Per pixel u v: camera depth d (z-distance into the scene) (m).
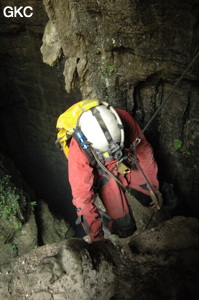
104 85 4.67
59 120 2.96
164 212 4.67
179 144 4.48
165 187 4.33
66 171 10.58
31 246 6.43
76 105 2.98
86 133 2.73
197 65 3.57
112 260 2.45
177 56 3.69
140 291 2.12
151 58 3.92
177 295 1.99
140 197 5.03
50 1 4.30
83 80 4.93
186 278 2.14
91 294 2.27
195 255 2.35
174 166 4.71
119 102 4.70
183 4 3.30
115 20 3.81
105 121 2.71
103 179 3.33
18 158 11.56
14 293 2.36
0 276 2.49
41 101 9.71
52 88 9.05
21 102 10.32
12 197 6.54
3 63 9.66
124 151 3.01
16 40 8.74
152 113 4.62
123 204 3.54
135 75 4.21
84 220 2.89
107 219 4.19
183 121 4.34
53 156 10.65
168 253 2.43
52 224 7.38
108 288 2.27
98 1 3.74
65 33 4.55
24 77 9.55
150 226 4.81
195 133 4.29
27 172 11.56
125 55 4.20
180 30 3.51
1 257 6.12
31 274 2.42
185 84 4.04
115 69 4.38
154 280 2.19
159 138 4.71
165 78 4.10
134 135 3.12
